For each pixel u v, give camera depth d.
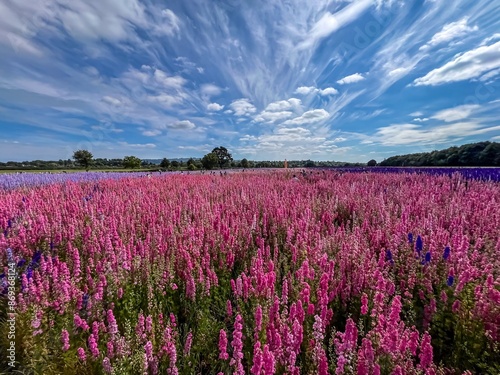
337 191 10.52
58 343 2.94
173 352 2.49
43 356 2.81
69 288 3.49
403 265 4.23
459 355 2.82
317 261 4.27
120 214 6.59
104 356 2.72
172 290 4.04
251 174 25.02
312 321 3.00
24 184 14.48
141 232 6.12
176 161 57.81
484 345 2.87
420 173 19.34
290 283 3.79
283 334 2.51
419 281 3.90
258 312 2.73
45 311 3.24
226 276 4.45
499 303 2.88
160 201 9.45
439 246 4.50
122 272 4.06
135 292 3.92
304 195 10.66
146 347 2.47
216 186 13.50
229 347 3.12
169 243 5.16
